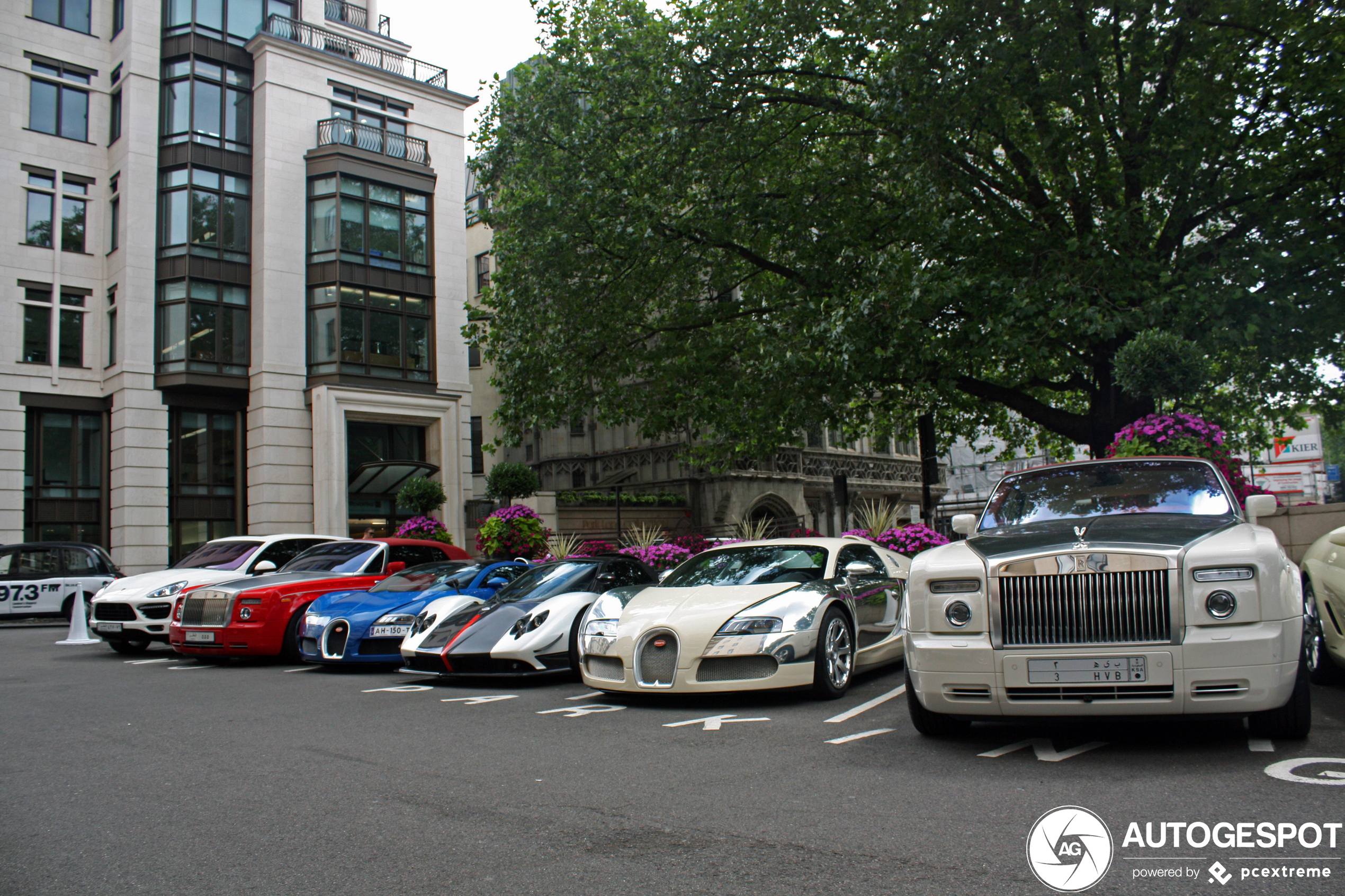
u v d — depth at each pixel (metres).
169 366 25.36
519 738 5.79
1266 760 4.32
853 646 7.40
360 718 6.79
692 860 3.26
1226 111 13.03
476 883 3.11
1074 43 12.83
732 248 16.28
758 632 6.78
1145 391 10.38
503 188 17.47
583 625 7.67
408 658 9.13
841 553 8.20
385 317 27.77
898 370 13.90
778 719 6.20
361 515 27.23
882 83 13.27
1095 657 4.46
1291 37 12.45
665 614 7.11
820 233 16.19
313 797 4.38
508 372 17.34
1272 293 12.83
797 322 15.27
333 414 26.16
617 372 17.48
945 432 20.84
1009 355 14.04
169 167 26.03
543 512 23.12
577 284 16.48
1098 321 11.82
